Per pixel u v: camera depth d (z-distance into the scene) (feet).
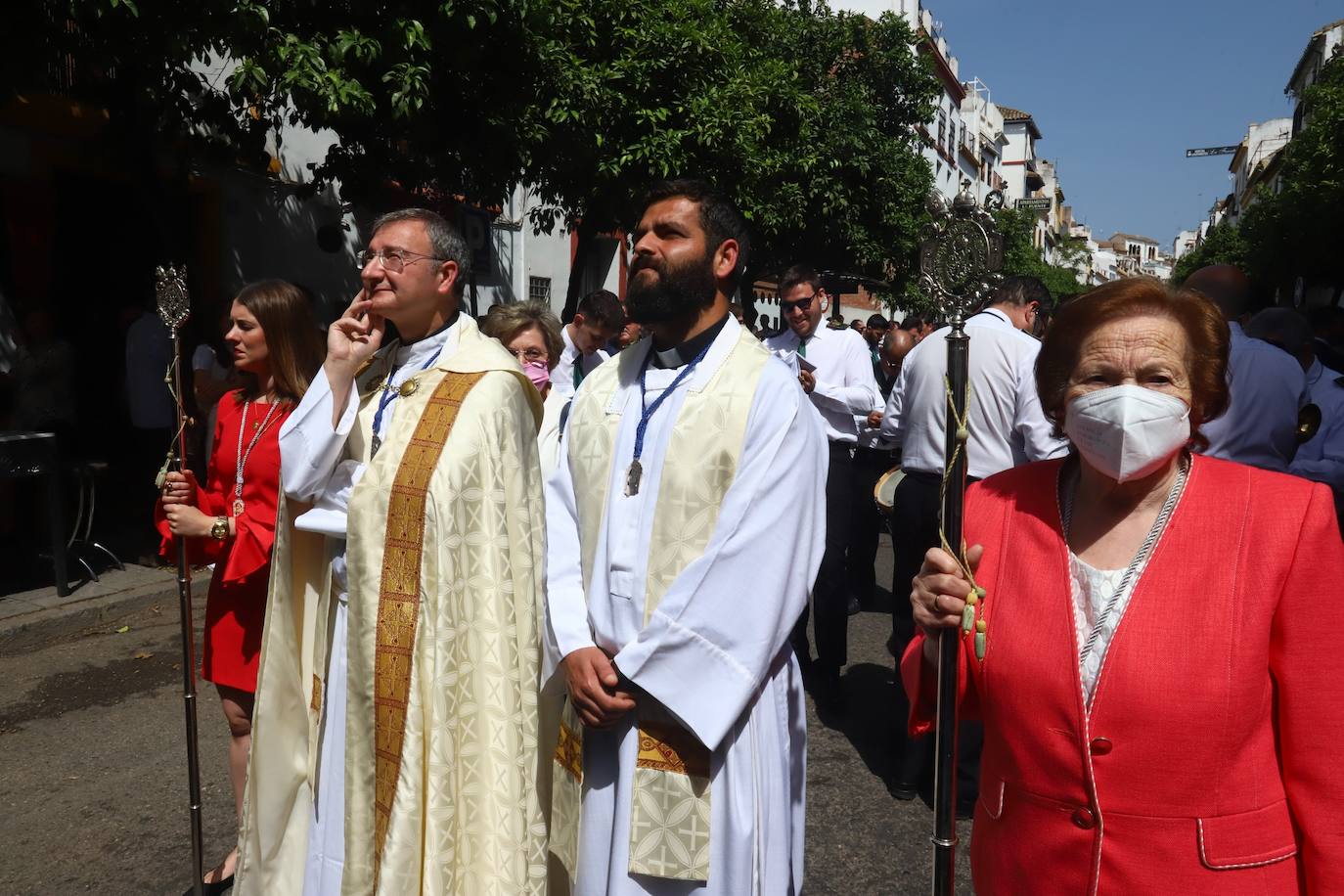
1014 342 11.68
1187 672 4.62
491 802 7.55
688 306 6.88
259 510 9.25
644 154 30.12
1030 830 5.03
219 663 9.53
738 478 6.56
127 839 10.99
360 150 29.55
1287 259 65.62
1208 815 4.63
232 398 9.89
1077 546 5.17
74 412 25.11
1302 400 10.93
